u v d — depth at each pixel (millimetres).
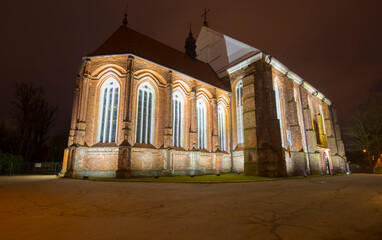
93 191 11477
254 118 28359
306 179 22781
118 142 21812
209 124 31484
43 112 40844
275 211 6879
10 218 6012
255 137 27719
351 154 61250
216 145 30547
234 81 34969
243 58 33406
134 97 23594
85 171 21109
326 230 4883
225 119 34344
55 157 51969
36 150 40312
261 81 28594
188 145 27609
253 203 8289
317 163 33062
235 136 33375
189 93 29266
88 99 23000
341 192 11609
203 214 6473
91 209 7184
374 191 11938
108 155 21359
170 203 8266
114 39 26797
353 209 7160
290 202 8516
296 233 4664
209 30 42125
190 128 27953
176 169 25719
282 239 4281
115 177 20484
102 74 23719
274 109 27000
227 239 4285
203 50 42688
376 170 48188
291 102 32125
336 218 5973
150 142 24531
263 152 26344
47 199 9023
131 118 21938
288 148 29203
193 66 34500
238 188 13805
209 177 23531
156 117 25172
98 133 22781
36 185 14258
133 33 29469
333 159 43781
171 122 25219
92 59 24109
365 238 4344
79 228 5047
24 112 37656
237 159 31922
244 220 5766
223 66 37312
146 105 24953
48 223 5488
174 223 5473
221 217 6098
